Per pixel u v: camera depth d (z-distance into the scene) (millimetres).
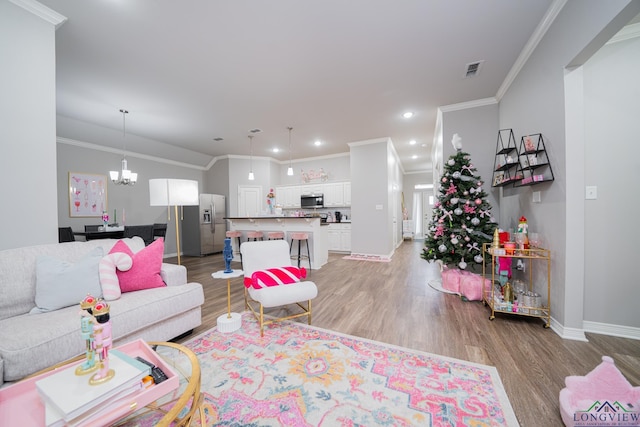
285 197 7363
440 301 2805
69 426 745
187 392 852
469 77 3045
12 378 1122
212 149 6332
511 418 1188
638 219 1909
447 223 3244
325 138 5496
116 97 3484
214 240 6539
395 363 1643
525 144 2307
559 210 2027
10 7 1759
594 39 1625
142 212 5832
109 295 1677
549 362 1618
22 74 1811
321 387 1425
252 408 1273
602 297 1985
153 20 2092
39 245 1756
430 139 5656
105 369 874
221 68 2822
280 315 2475
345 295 3049
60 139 4586
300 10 2014
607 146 1968
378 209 5539
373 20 2131
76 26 2135
